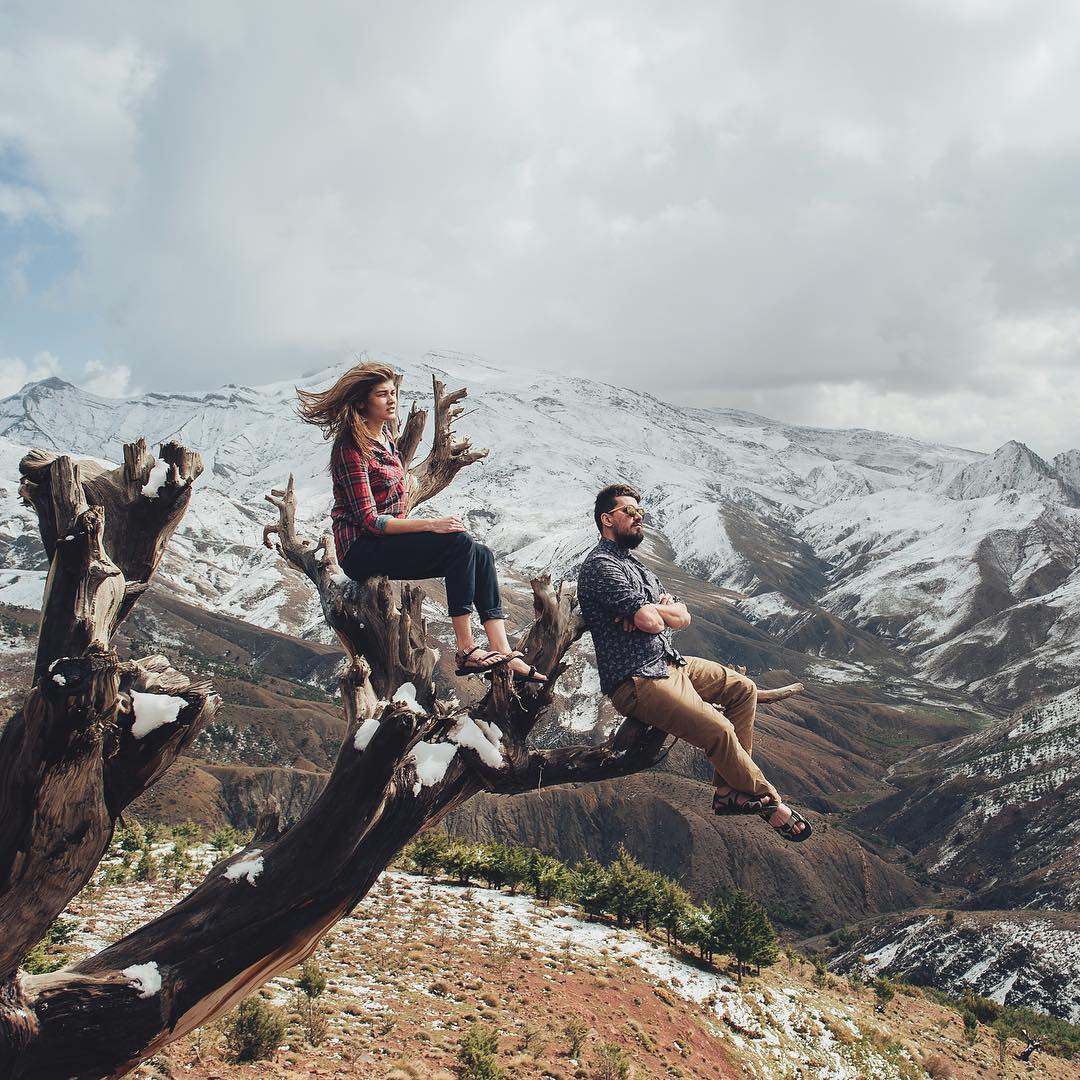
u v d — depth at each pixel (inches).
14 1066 106.9
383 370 155.1
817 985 2262.6
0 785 103.8
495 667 134.7
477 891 2084.2
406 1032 995.3
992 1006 2554.1
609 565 145.8
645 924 2043.6
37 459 117.8
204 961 116.2
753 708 149.4
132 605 120.4
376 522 146.9
